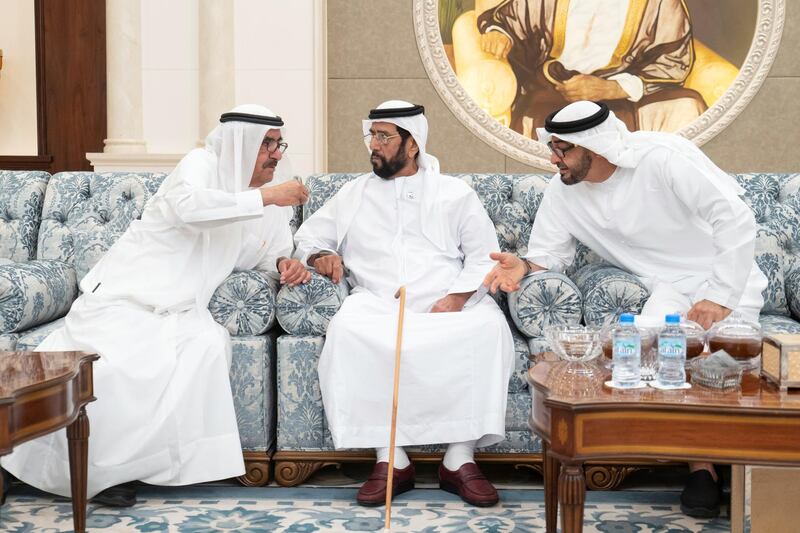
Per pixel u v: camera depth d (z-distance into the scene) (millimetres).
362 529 2510
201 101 5070
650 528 2518
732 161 5453
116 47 5082
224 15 5020
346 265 3309
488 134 5449
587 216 3172
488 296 3209
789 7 5363
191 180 2998
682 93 5402
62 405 2141
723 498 2771
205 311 2953
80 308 2926
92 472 2650
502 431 2783
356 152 5570
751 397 1894
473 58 5449
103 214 3627
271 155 3143
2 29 6172
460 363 2801
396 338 2781
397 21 5488
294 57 5086
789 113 5418
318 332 2977
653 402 1841
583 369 2223
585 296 2979
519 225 3500
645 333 2121
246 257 3195
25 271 3117
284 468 2943
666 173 2992
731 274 2818
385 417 2814
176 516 2637
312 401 2936
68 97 6051
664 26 5371
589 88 5430
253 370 2924
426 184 3264
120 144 5090
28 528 2527
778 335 2086
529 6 5406
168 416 2709
